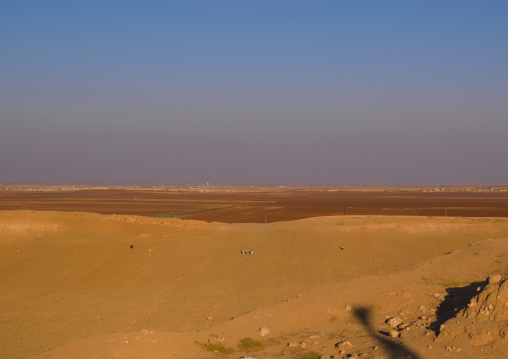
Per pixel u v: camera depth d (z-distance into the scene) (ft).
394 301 59.88
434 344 44.01
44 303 77.30
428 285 67.15
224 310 72.79
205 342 49.60
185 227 145.59
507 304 45.78
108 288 86.89
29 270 96.63
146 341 45.16
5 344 56.90
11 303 77.10
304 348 48.14
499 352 39.52
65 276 93.81
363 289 68.03
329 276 95.61
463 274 71.97
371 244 124.26
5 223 130.41
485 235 134.41
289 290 85.05
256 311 65.67
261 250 117.08
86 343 42.80
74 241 118.52
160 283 90.53
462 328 44.62
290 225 151.43
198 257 109.81
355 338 50.44
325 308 61.31
